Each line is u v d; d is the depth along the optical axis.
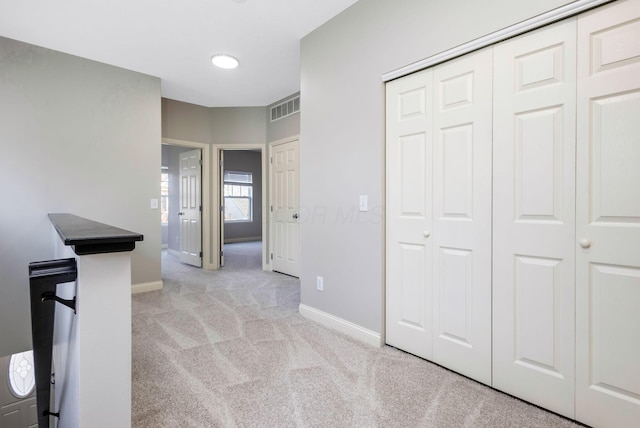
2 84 2.71
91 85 3.16
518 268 1.60
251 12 2.41
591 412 1.40
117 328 0.95
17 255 2.78
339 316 2.51
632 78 1.28
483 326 1.73
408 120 2.05
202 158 4.95
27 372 2.87
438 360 1.94
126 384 0.97
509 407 1.55
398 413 1.51
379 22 2.15
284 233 4.62
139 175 3.49
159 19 2.49
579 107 1.40
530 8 1.50
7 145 2.74
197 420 1.45
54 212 2.97
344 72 2.41
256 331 2.49
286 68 3.39
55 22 2.51
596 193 1.37
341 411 1.52
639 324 1.28
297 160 4.32
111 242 0.93
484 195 1.71
